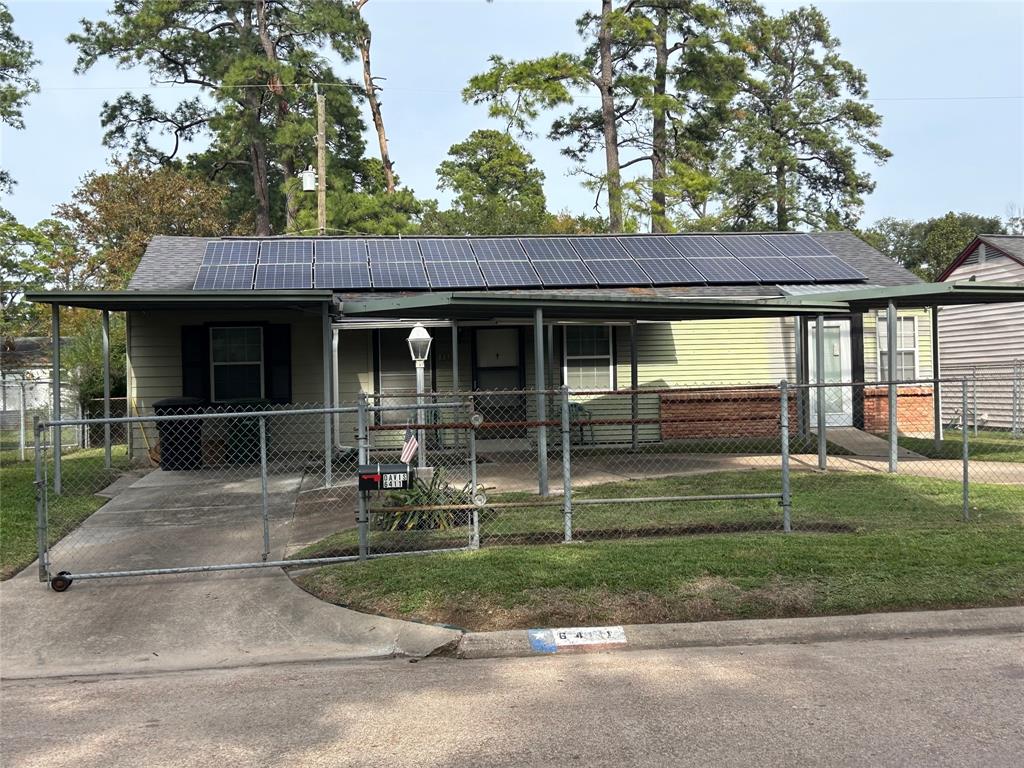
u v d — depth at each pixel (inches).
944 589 250.2
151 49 1252.5
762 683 194.5
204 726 178.4
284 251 650.2
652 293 607.2
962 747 157.5
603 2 1173.1
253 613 255.4
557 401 646.5
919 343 703.7
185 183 1307.8
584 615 238.4
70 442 767.1
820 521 335.6
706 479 452.8
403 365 633.0
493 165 1830.7
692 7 1147.9
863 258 721.6
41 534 280.7
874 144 1542.8
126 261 1226.0
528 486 439.2
